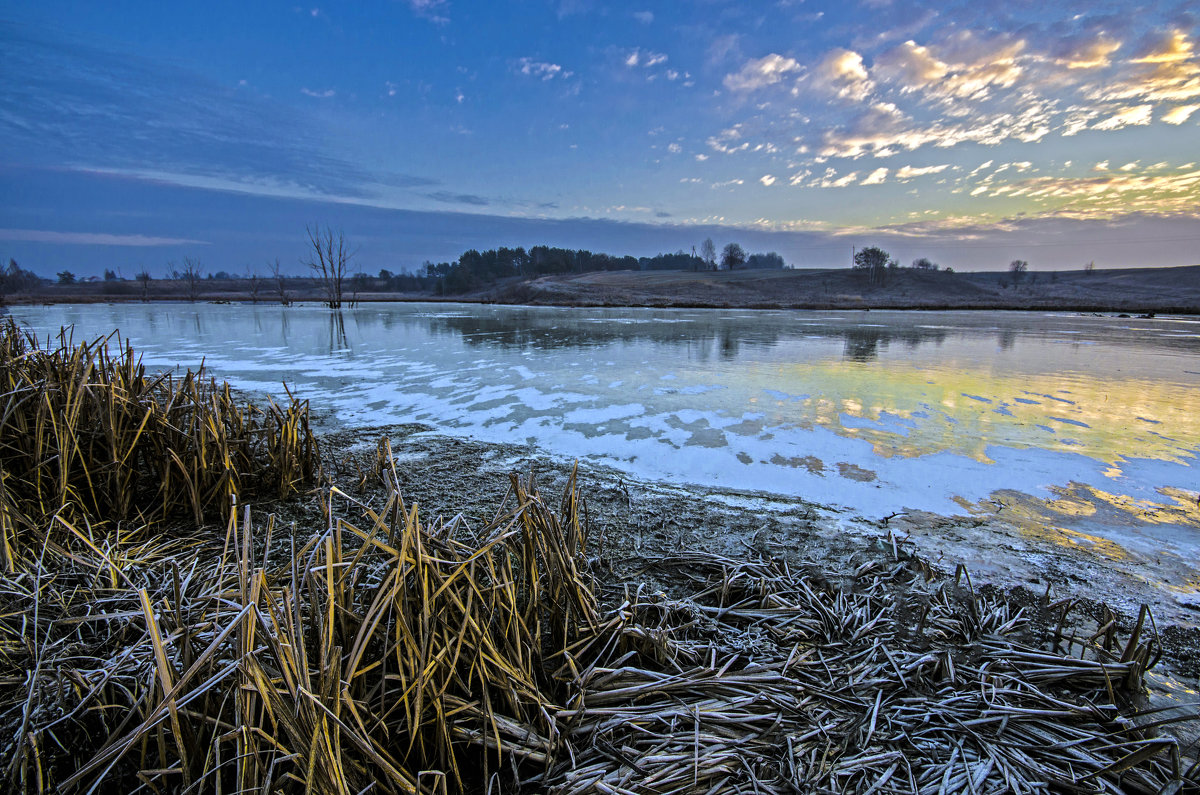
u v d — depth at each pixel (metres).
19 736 1.29
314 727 1.19
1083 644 2.18
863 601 2.48
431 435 5.28
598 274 83.19
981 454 4.79
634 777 1.52
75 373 3.30
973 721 1.76
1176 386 8.05
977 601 2.45
